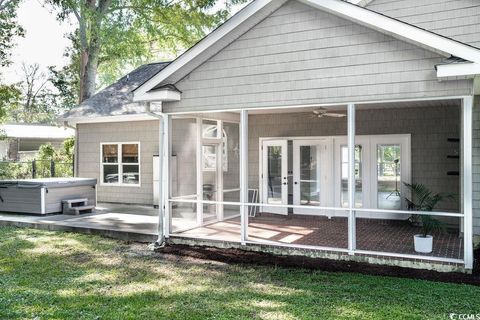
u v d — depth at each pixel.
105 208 12.85
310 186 11.32
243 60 7.60
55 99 40.41
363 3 9.21
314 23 6.98
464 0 8.31
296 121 11.40
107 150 13.88
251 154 11.94
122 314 4.73
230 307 4.94
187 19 21.59
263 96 7.42
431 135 9.84
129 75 15.78
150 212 11.95
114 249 8.09
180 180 9.80
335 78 6.82
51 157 18.92
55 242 8.68
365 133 10.59
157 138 12.95
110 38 20.00
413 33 6.04
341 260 6.89
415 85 6.25
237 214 11.08
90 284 5.88
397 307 4.82
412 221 9.84
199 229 9.08
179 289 5.66
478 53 5.56
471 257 5.98
